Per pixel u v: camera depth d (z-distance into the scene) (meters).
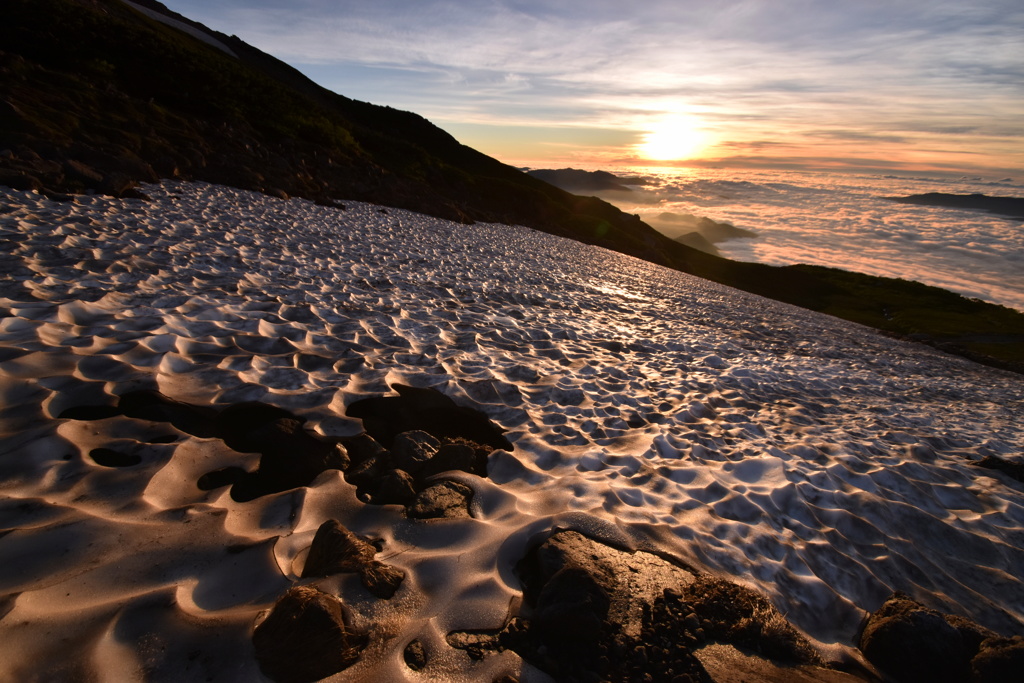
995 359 46.81
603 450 6.70
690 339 17.14
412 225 28.22
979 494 7.22
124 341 6.87
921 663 3.70
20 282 8.20
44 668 2.60
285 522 4.19
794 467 6.83
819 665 3.65
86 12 32.09
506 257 26.98
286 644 2.88
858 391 14.25
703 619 3.86
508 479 5.60
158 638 2.88
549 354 11.27
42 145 16.73
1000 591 5.26
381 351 8.92
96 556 3.40
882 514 5.99
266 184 24.89
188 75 32.34
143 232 13.37
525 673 3.13
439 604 3.52
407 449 5.63
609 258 44.56
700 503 5.68
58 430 4.77
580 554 4.19
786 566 4.79
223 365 6.95
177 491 4.40
